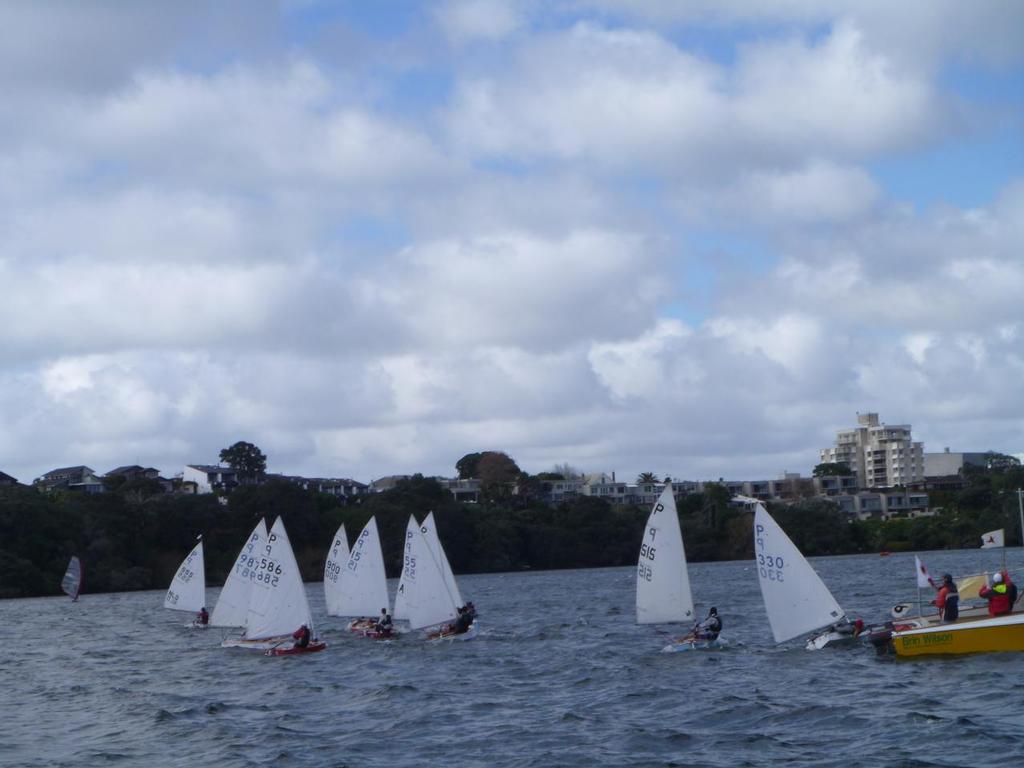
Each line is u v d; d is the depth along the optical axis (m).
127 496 162.75
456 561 169.62
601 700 38.41
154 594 136.88
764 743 30.00
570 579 145.88
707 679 41.44
